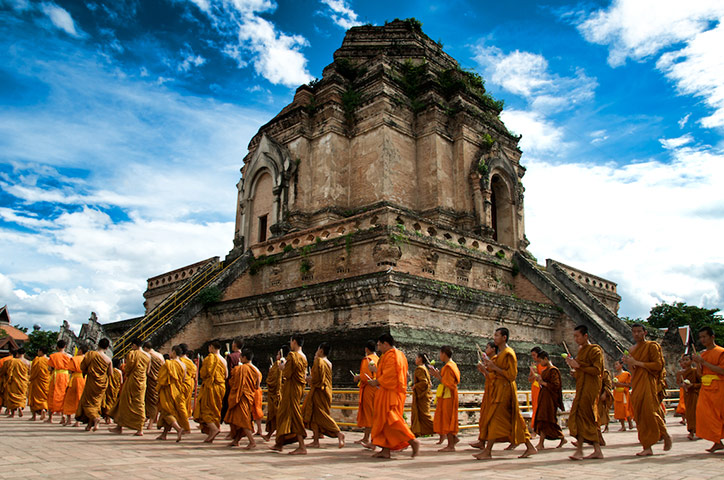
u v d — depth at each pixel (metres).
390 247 20.91
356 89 32.22
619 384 16.00
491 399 10.87
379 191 29.09
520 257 27.94
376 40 35.94
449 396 12.42
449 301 20.70
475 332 21.84
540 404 12.41
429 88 32.06
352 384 18.25
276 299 22.20
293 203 30.42
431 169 30.48
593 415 10.58
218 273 28.34
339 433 12.27
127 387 14.05
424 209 30.31
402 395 10.93
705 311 49.81
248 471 8.88
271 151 31.69
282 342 21.86
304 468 9.29
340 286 19.92
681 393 18.98
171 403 13.44
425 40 36.50
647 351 11.10
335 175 30.30
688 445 12.85
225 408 15.95
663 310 50.69
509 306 22.98
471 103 33.19
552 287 26.28
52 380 17.41
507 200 33.41
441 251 23.55
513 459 10.59
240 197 35.06
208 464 9.58
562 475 8.48
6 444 11.70
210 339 25.17
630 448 12.44
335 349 19.50
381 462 10.12
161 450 11.32
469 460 10.44
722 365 11.26
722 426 11.25
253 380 12.44
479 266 25.73
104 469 8.77
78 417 14.67
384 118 29.91
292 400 11.50
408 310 19.48
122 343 25.09
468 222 30.00
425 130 31.27
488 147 32.28
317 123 31.64
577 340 11.03
